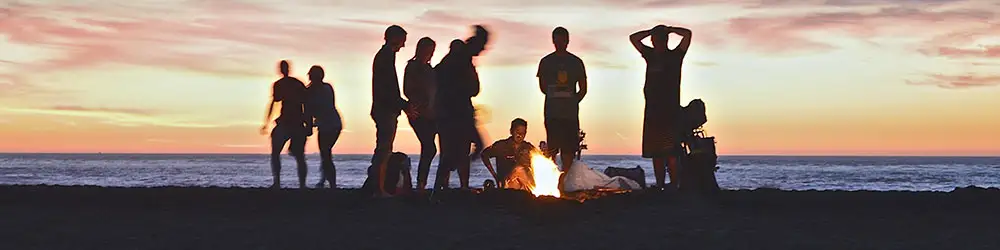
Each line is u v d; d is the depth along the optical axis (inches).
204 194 430.6
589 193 445.1
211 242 295.7
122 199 414.3
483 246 288.4
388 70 410.9
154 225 333.4
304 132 511.8
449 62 412.5
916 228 327.9
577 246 288.2
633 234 311.3
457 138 405.7
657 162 438.0
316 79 507.8
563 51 442.6
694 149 432.5
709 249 283.4
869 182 2329.0
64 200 412.5
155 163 4921.3
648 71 435.5
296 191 450.9
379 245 290.5
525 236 307.7
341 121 515.5
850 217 356.8
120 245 290.4
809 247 286.0
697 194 413.7
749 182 2267.5
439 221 343.9
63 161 5713.6
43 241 297.4
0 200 411.5
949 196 420.2
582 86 446.3
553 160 471.5
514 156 472.1
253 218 353.1
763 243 293.4
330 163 514.3
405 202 403.2
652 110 434.3
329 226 331.0
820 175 2908.5
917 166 4913.9
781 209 381.1
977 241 297.1
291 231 318.3
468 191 430.3
